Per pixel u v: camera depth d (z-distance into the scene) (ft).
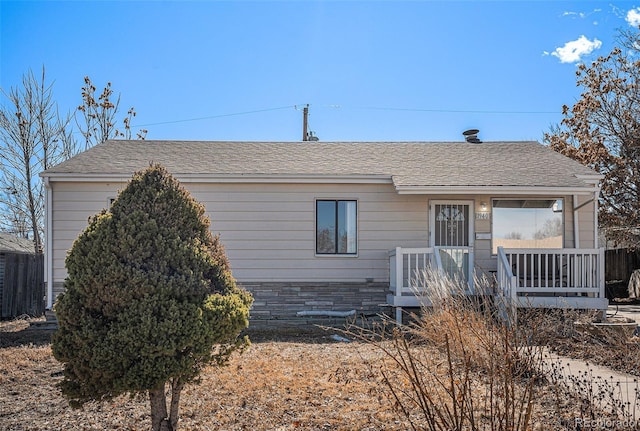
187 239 16.03
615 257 74.23
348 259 42.80
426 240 42.63
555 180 41.11
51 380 24.21
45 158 80.33
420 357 22.91
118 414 18.72
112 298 14.21
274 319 40.63
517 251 36.60
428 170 43.65
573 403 18.07
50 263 41.29
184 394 20.94
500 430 13.50
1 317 51.31
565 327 29.63
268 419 17.87
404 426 16.49
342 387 21.27
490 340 17.20
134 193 15.96
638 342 26.58
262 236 42.63
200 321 14.57
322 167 43.98
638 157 73.20
